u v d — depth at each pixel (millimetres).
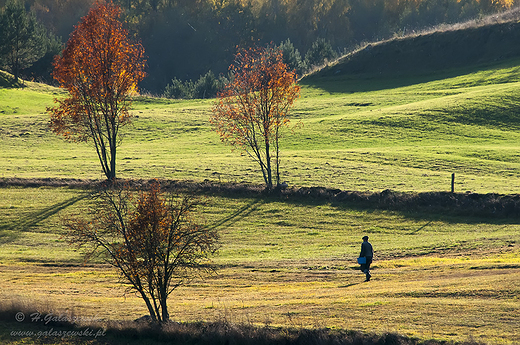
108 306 60000
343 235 101750
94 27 131125
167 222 52656
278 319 50812
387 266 75875
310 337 45875
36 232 103125
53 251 92375
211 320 51906
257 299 61281
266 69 129250
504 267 66688
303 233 103312
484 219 105250
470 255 82562
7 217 111125
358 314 50281
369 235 101125
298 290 65250
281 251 92125
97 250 91250
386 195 116438
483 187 122500
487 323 45312
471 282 58031
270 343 46438
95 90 132250
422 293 55375
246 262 83188
